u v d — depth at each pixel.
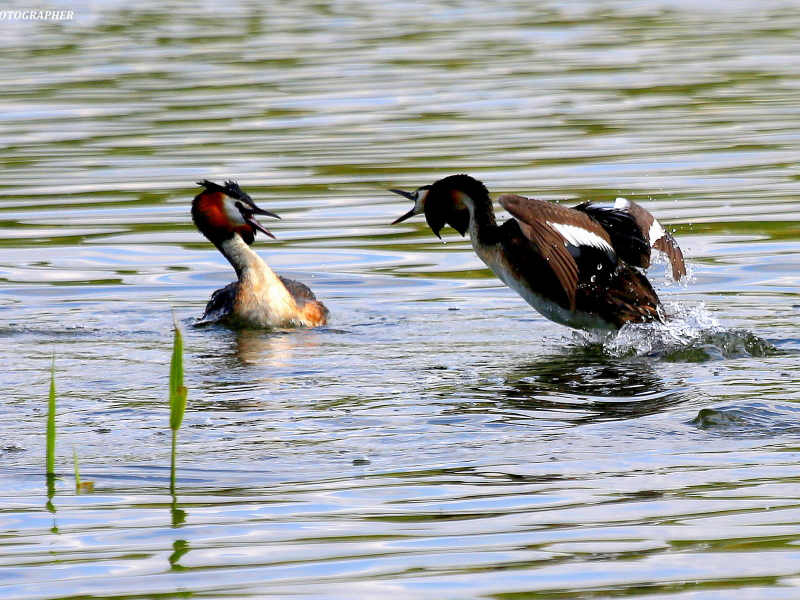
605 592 5.86
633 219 12.70
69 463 8.12
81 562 6.36
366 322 13.28
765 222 16.70
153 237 17.06
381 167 20.12
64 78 28.23
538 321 13.20
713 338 11.64
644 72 28.14
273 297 13.12
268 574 6.17
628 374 10.63
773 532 6.58
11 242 16.70
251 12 39.09
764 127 22.45
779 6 38.72
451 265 15.83
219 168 20.25
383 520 6.95
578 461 8.00
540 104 24.91
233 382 10.48
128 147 21.81
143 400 9.81
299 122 23.47
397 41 32.84
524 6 39.91
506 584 5.98
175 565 6.31
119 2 41.84
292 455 8.27
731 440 8.37
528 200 11.73
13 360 11.37
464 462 8.05
